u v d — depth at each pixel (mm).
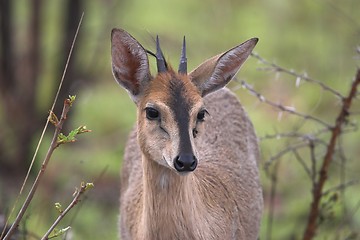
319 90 18031
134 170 10641
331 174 14508
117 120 17891
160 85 8742
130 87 9039
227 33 20703
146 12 21844
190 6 22375
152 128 8609
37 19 17156
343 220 12242
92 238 13367
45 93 17547
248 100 17609
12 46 16859
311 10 21156
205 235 9141
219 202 9562
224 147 10461
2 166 15828
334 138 11008
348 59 19062
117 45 9016
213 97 10883
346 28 20031
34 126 16234
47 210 13484
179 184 8797
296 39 20547
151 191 8875
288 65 19406
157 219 8906
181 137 8391
